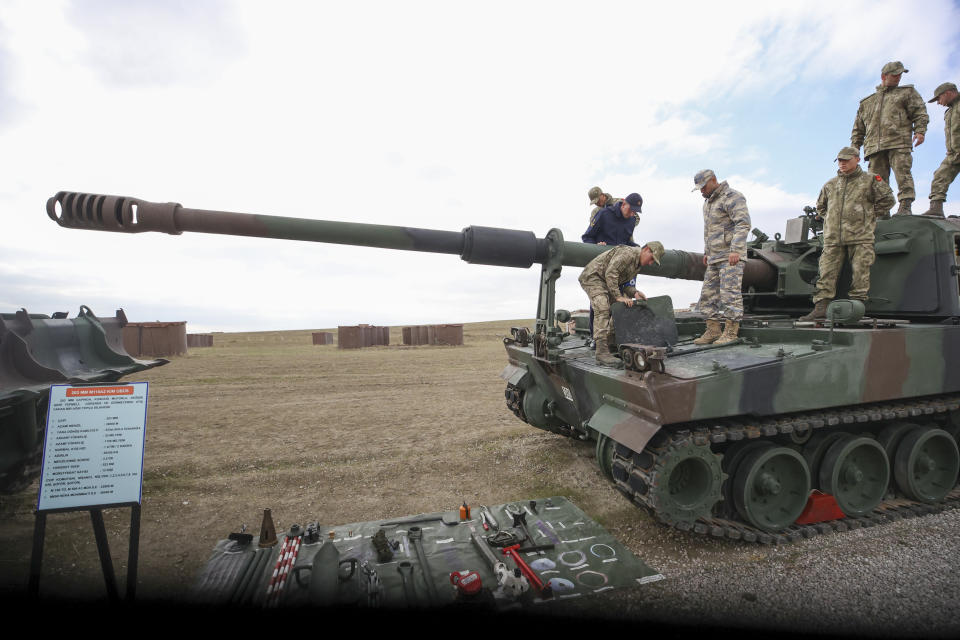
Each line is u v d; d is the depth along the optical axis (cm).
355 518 569
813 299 649
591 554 463
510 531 498
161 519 567
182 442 884
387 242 575
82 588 414
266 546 479
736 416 498
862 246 592
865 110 779
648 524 539
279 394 1393
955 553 462
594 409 566
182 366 2084
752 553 472
